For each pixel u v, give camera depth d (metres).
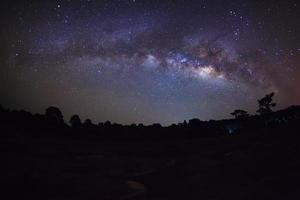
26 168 14.32
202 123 32.12
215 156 16.92
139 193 11.37
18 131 25.41
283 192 10.25
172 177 13.53
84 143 24.50
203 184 12.03
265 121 28.91
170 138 28.08
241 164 14.31
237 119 32.16
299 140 17.16
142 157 18.52
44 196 10.75
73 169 14.88
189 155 18.28
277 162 13.84
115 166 15.94
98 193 11.24
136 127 32.81
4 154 16.95
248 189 10.89
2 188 11.33
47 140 23.97
